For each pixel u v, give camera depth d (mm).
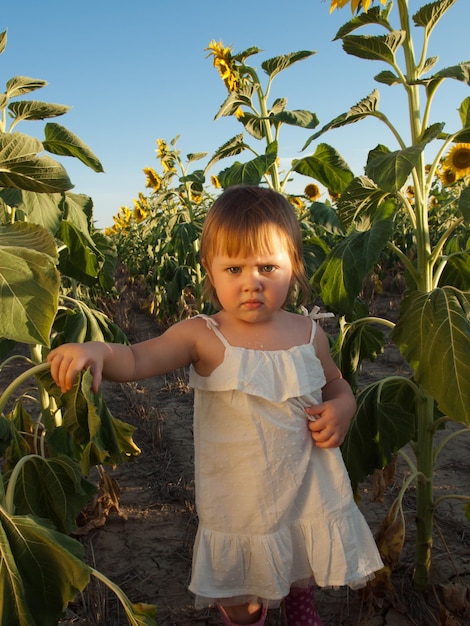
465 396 1885
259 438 1682
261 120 3975
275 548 1706
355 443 2498
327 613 2396
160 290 10031
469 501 2316
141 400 5402
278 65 3881
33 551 1390
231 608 1822
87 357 1392
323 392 1965
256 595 1746
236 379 1660
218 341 1719
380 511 3238
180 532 3109
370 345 2865
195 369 1768
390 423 2434
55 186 1805
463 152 4965
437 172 9383
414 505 3271
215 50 3910
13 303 1253
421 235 2287
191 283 7961
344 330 2619
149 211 12680
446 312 2000
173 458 4047
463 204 1957
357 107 2320
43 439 2977
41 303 1271
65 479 2248
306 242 3719
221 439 1714
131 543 3016
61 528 2230
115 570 2781
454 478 3611
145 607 1708
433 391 1941
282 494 1710
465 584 2525
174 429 4688
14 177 1766
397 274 10039
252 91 3998
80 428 1437
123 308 10531
